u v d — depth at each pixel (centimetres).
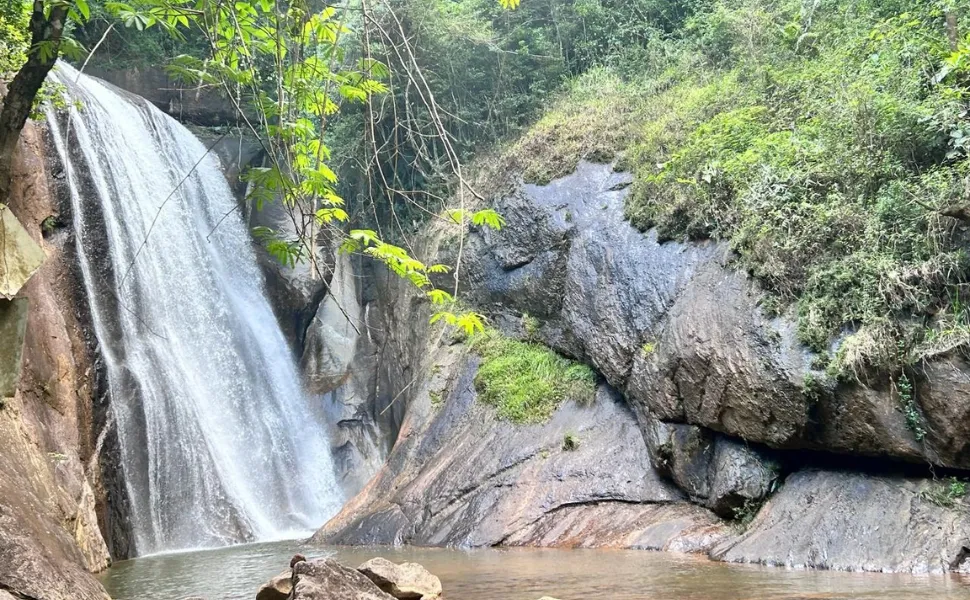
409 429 1445
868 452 784
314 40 384
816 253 870
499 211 1532
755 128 1142
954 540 668
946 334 721
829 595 545
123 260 1522
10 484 764
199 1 353
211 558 1115
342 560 922
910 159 852
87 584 564
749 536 816
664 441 1004
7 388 319
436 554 955
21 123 345
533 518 1048
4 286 320
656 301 1095
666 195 1173
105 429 1266
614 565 765
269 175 335
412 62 364
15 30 860
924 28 953
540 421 1234
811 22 1275
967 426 697
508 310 1484
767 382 859
